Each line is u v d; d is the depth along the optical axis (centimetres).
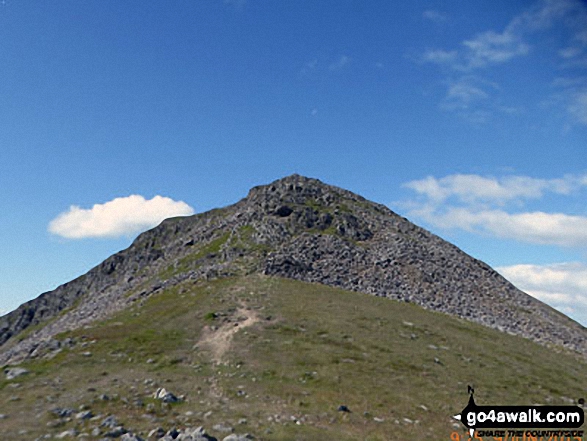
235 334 5350
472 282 9944
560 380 5334
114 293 11394
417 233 12081
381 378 4294
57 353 4694
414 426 3222
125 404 3200
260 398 3528
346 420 3178
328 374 4262
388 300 7762
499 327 7938
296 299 7006
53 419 2870
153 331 5519
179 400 3347
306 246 9638
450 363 5069
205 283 7919
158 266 11825
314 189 12862
